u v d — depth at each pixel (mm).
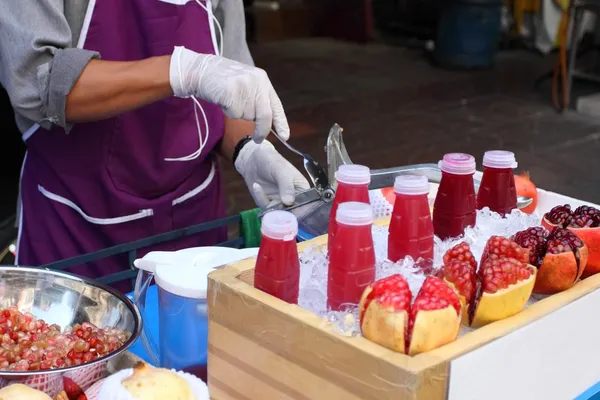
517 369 994
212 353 1116
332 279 1028
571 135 5328
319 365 966
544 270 1085
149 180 1797
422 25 7449
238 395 1094
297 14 7152
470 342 935
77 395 1090
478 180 1470
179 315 1171
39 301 1316
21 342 1156
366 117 5414
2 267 1316
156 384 1039
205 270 1188
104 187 1763
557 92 6262
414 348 909
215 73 1487
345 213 1008
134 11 1687
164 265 1197
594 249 1164
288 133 1550
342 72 6113
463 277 1009
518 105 5941
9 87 1545
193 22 1738
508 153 1312
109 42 1663
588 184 4438
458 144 5023
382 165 4598
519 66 6570
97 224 1789
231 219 1658
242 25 1914
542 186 4383
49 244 1830
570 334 1071
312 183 1595
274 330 1011
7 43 1504
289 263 1038
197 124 1811
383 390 899
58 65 1482
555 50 7070
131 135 1742
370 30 7078
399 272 1048
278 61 6328
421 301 918
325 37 7262
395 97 5680
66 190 1785
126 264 1844
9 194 3891
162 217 1846
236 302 1054
